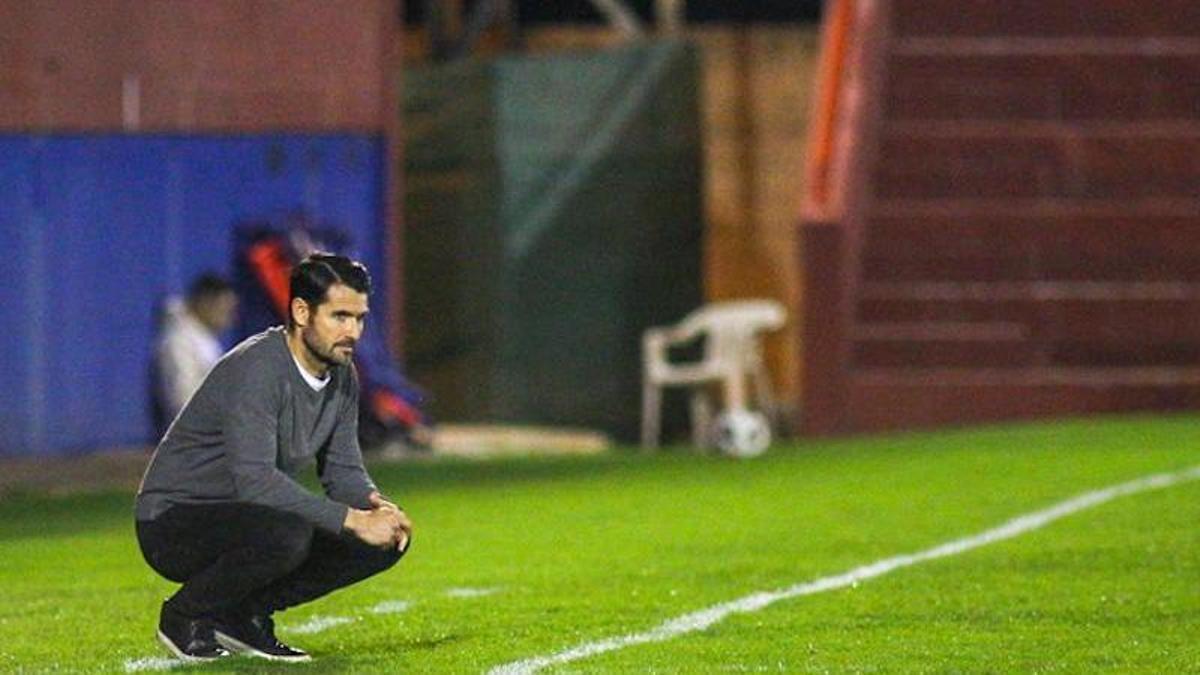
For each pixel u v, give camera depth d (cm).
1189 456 6278
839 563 4397
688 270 8888
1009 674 3120
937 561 4394
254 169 7712
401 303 8756
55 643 3441
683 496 5803
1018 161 8388
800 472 6334
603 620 3647
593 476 6475
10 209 7469
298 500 2916
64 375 7538
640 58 8825
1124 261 8181
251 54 7706
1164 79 8550
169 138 7631
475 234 8819
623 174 8812
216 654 3100
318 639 3431
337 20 7781
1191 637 3459
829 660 3231
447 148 8906
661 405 8775
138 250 7600
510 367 8769
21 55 7475
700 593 3991
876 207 8212
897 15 8625
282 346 2964
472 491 6106
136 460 7319
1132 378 7956
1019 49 8550
